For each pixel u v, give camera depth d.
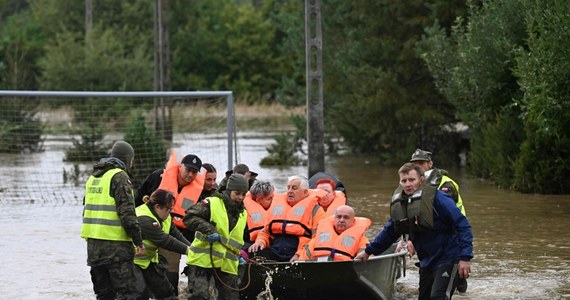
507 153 38.97
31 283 21.70
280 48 60.97
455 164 50.12
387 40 49.56
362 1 50.78
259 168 49.81
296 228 20.30
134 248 17.38
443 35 42.69
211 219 17.27
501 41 38.09
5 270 23.19
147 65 95.81
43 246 26.61
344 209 19.70
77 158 53.88
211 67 131.38
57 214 33.47
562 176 36.84
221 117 69.81
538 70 33.47
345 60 52.00
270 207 20.75
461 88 40.38
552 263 23.64
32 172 47.88
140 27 123.69
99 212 17.14
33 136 59.66
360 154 58.09
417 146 50.84
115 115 62.25
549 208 33.22
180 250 18.20
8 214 33.41
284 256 20.27
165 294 18.67
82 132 54.34
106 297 17.47
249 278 18.36
